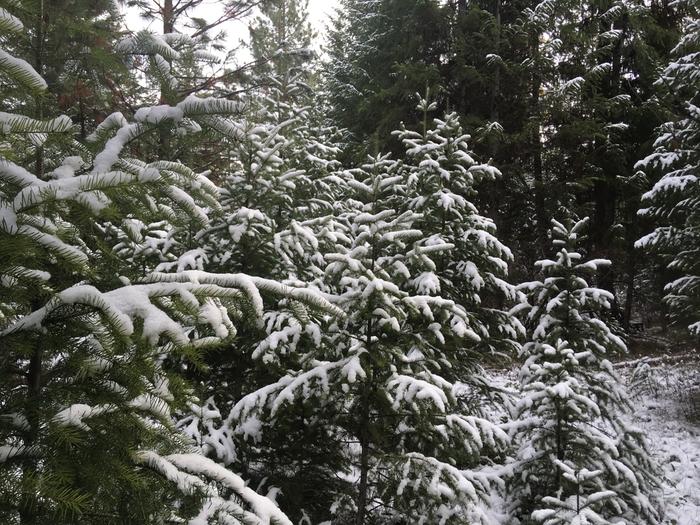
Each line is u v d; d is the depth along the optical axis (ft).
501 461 19.43
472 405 20.66
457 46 44.16
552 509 15.05
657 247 33.12
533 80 45.73
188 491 6.61
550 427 17.21
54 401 6.35
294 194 22.00
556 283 21.66
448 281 20.40
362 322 14.15
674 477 24.22
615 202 51.93
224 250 16.01
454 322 15.80
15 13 6.22
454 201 21.47
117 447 6.35
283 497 14.44
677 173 31.24
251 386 15.76
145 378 6.73
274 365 13.92
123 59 7.71
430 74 43.75
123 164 7.09
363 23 55.42
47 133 6.21
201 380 15.11
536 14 41.88
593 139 43.83
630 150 48.62
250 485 14.76
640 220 46.47
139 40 7.07
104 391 6.47
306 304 7.97
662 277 51.62
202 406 13.92
